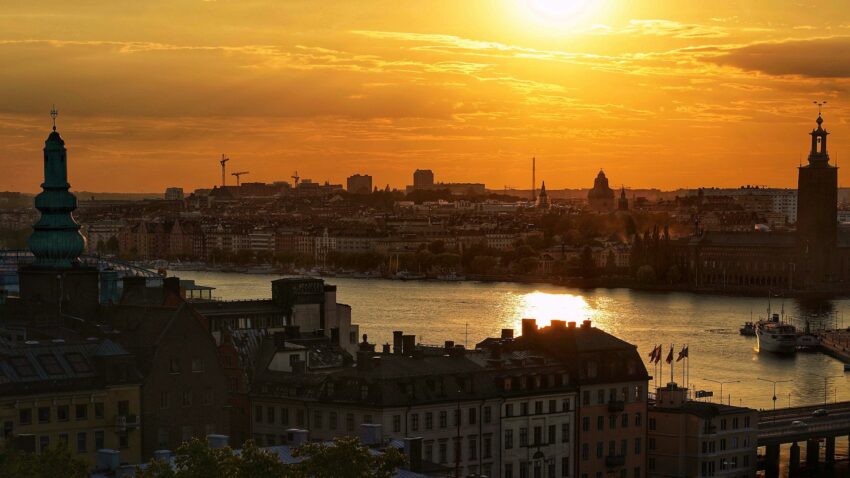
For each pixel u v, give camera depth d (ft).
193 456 553.64
